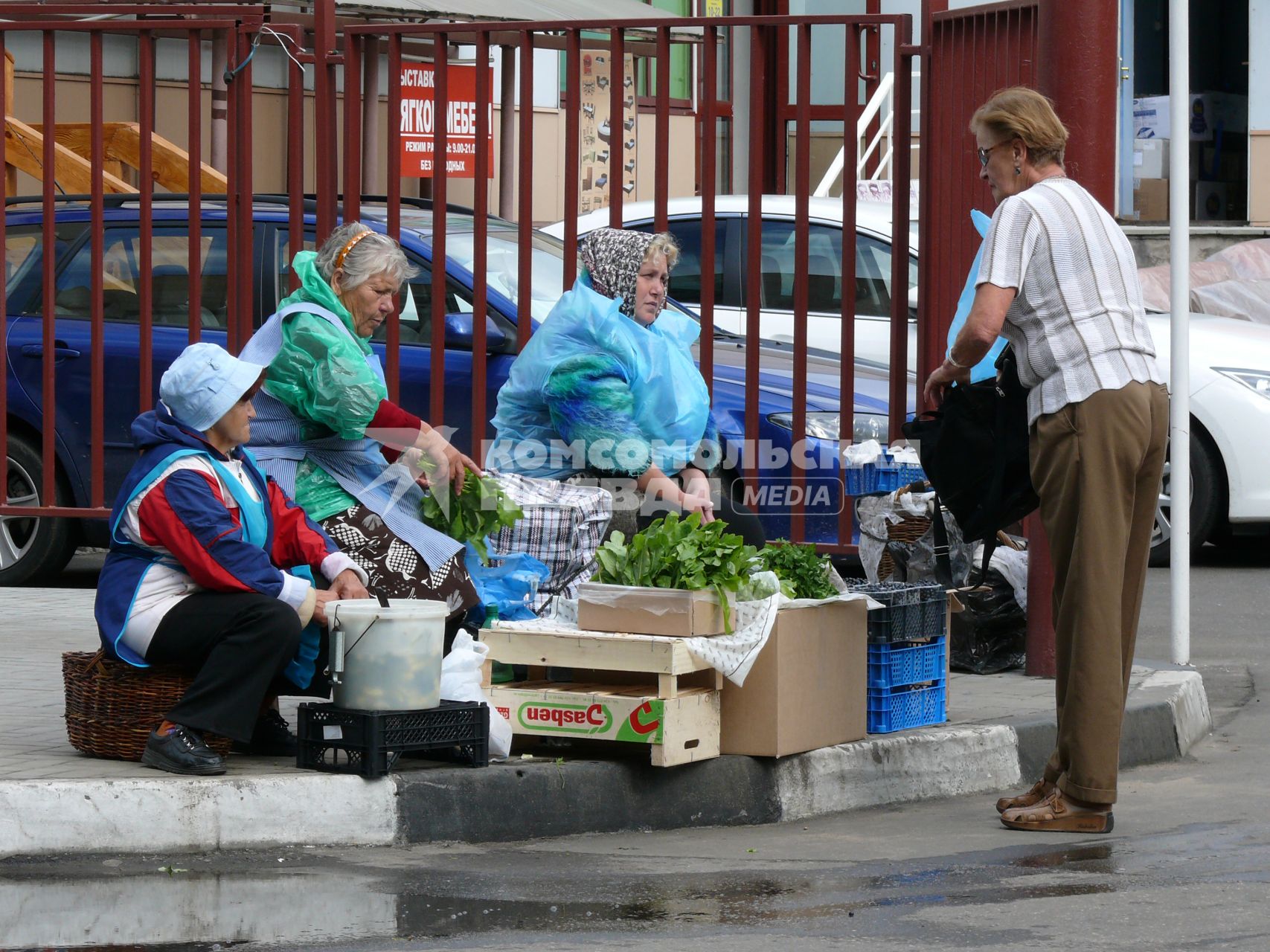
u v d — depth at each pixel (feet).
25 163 106.83
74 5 83.76
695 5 179.83
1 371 87.10
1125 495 50.11
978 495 53.11
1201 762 62.59
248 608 49.62
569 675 56.54
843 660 56.18
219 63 121.60
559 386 59.57
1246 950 39.60
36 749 52.80
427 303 84.58
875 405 83.61
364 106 115.34
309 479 56.59
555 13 123.75
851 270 74.95
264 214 89.04
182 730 49.47
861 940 40.63
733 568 53.11
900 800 56.90
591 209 125.59
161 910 43.24
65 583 94.48
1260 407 100.07
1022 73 69.56
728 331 96.43
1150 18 184.24
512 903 44.06
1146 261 172.24
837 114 99.45
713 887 45.65
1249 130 178.40
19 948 40.50
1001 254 50.37
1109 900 43.73
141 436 51.34
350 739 49.83
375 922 42.37
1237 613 91.04
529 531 60.59
